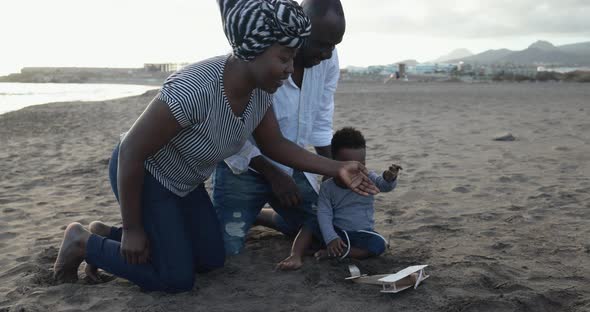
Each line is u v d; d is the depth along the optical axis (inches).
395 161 266.4
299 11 95.5
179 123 100.0
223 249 123.4
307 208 134.8
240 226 134.1
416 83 1690.5
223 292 114.7
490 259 129.8
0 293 116.1
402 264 129.1
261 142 118.7
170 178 109.7
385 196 195.5
